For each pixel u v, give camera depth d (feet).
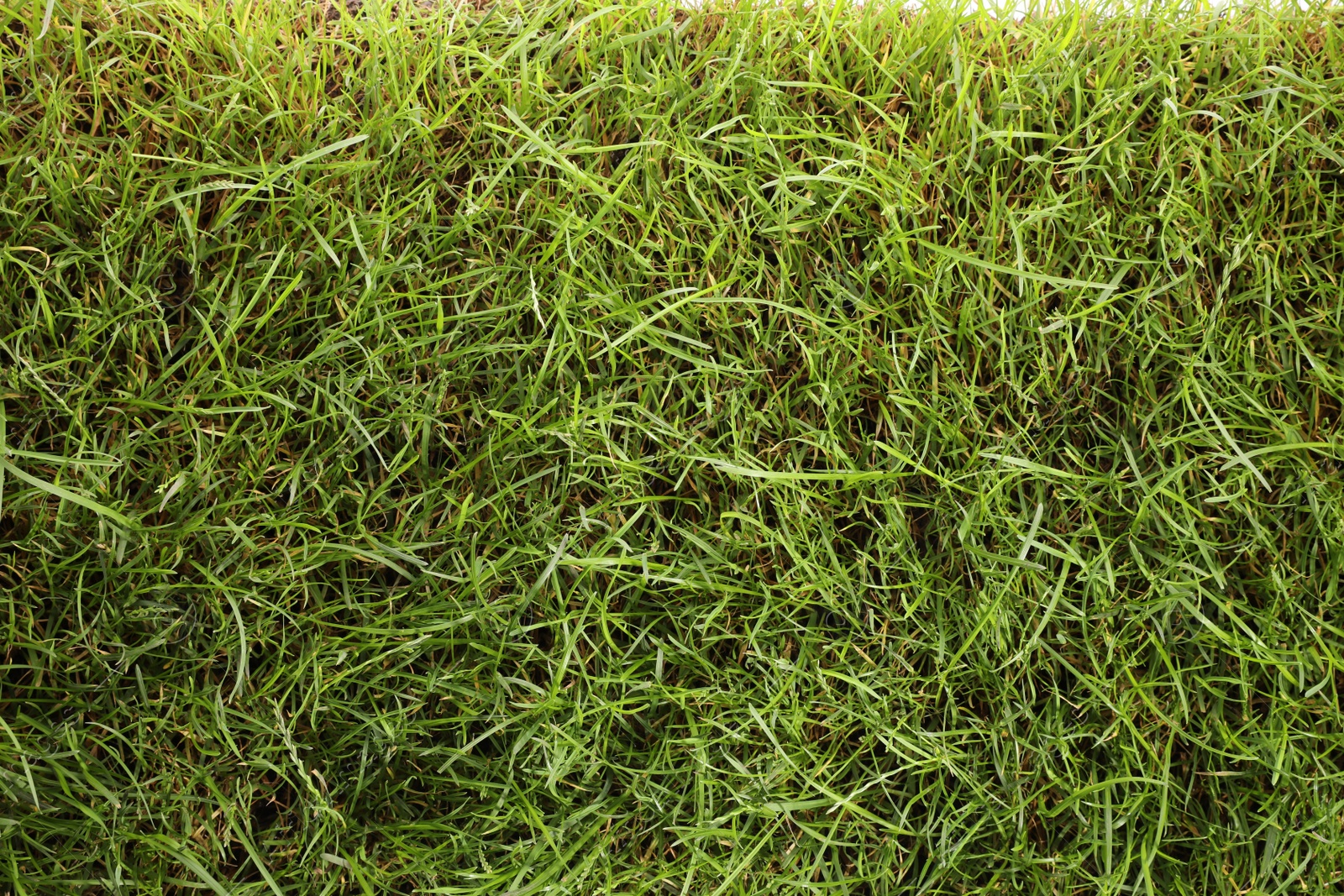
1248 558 2.29
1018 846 2.25
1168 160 2.31
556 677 2.19
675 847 2.26
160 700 2.17
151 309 2.21
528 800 2.22
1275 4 2.35
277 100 2.25
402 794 2.24
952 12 2.31
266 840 2.21
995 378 2.30
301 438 2.24
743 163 2.31
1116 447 2.28
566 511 2.27
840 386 2.26
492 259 2.25
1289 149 2.32
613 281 2.27
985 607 2.25
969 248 2.31
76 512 2.18
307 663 2.19
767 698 2.25
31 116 2.23
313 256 2.23
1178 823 2.29
